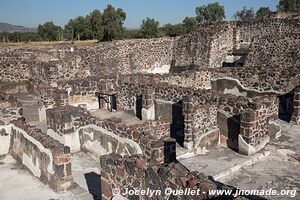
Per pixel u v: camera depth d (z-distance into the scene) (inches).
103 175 267.0
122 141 362.6
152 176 221.5
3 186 335.6
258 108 367.6
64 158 315.6
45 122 547.2
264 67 605.6
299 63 775.7
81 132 425.7
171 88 469.7
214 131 402.0
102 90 576.7
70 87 561.6
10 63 792.9
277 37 832.9
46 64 727.7
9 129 408.2
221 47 1006.4
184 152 379.9
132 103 538.0
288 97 513.0
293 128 451.8
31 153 358.0
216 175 325.7
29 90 803.4
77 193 313.1
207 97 415.8
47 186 331.0
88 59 833.5
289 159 362.0
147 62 1051.9
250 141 365.1
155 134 427.8
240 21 1034.1
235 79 593.6
